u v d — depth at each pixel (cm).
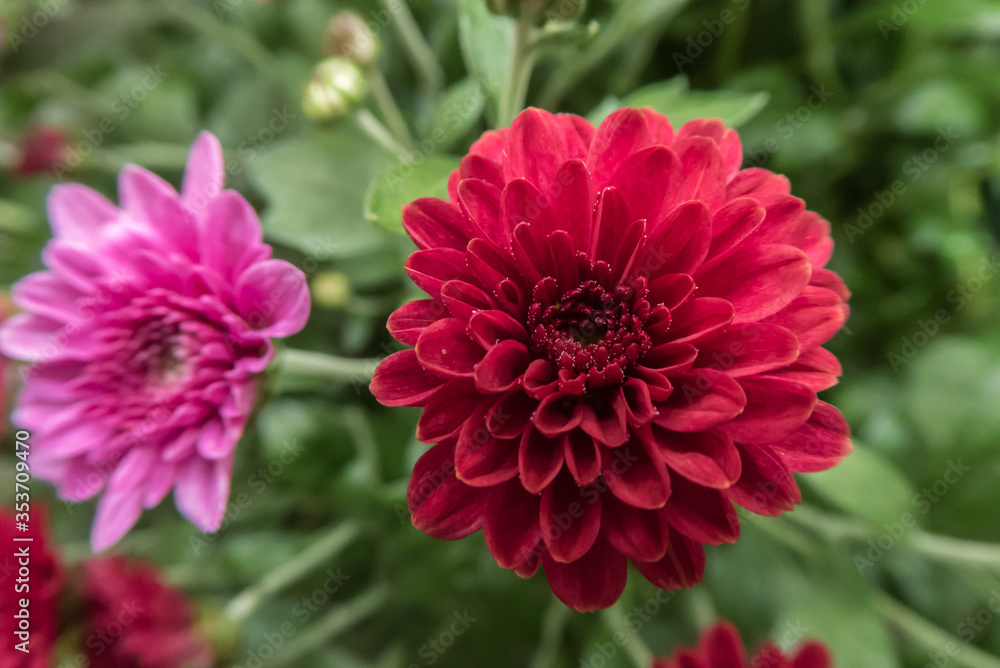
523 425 10
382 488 16
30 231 20
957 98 17
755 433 10
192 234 13
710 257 11
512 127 11
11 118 21
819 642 13
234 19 19
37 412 13
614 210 11
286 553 17
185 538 17
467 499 11
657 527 10
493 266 11
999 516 15
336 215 16
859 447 14
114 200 20
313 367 13
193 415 12
